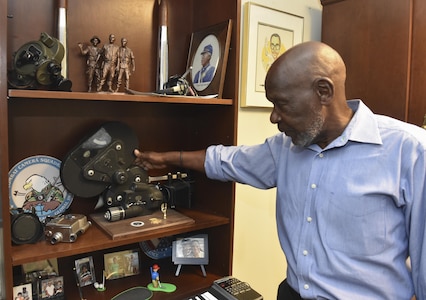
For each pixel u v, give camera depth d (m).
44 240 1.14
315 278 1.14
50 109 1.29
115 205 1.34
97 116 1.39
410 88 1.66
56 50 1.08
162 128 1.55
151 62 1.48
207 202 1.55
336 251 1.10
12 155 1.23
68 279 1.39
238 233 1.94
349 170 1.10
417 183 1.04
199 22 1.55
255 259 2.03
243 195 1.93
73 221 1.17
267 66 1.89
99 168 1.29
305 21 2.07
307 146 1.12
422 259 1.04
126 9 1.41
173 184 1.53
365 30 1.80
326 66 1.03
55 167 1.31
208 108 1.52
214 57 1.43
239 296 1.29
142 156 1.39
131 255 1.49
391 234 1.08
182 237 1.50
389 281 1.10
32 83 1.06
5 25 0.92
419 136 1.07
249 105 1.84
